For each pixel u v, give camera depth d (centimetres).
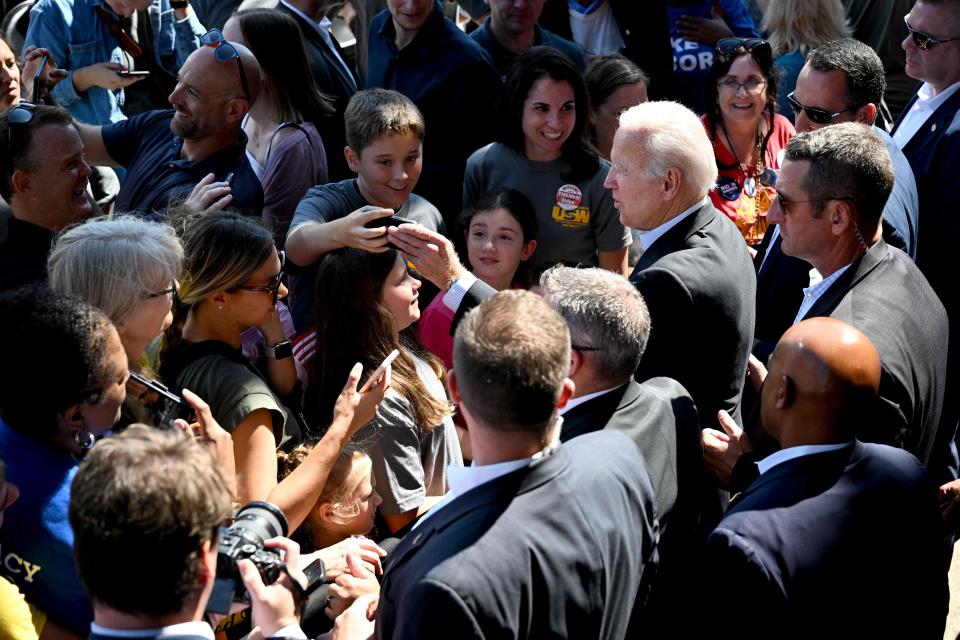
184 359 260
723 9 574
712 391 285
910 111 421
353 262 288
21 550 194
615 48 562
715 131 442
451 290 293
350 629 217
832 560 197
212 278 256
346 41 639
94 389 204
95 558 157
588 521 183
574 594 178
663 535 223
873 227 282
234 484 229
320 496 265
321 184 396
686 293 273
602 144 450
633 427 223
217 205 317
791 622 194
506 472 183
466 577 167
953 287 376
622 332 221
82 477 160
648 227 301
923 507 208
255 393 252
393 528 284
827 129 286
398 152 349
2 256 297
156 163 380
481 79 437
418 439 287
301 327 328
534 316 185
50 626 197
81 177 305
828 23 529
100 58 479
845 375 206
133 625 162
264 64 400
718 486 271
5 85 355
